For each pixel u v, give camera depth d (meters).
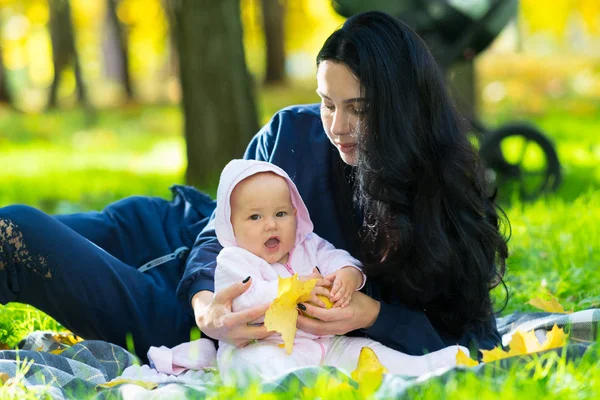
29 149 23.02
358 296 4.37
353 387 3.48
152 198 5.29
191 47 12.02
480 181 4.46
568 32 58.44
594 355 3.80
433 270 4.29
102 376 4.20
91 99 36.00
